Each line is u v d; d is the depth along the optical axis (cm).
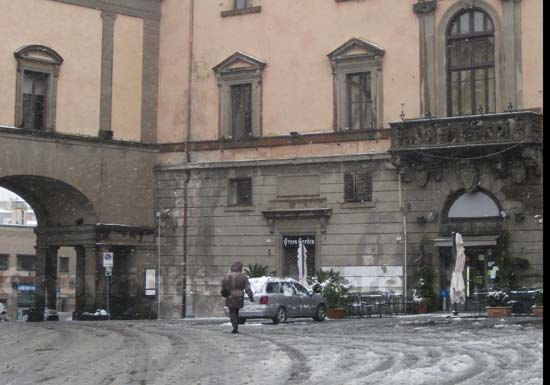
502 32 3934
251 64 4512
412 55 4125
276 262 4388
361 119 4250
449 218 4009
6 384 1584
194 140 4650
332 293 3794
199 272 4584
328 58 4322
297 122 4388
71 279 8250
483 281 3931
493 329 2738
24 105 4316
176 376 1636
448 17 4050
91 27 4550
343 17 4309
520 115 3762
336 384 1469
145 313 4647
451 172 3984
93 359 1969
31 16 4331
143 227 4666
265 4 4522
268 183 4438
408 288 4041
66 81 4441
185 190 4647
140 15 4738
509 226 3869
